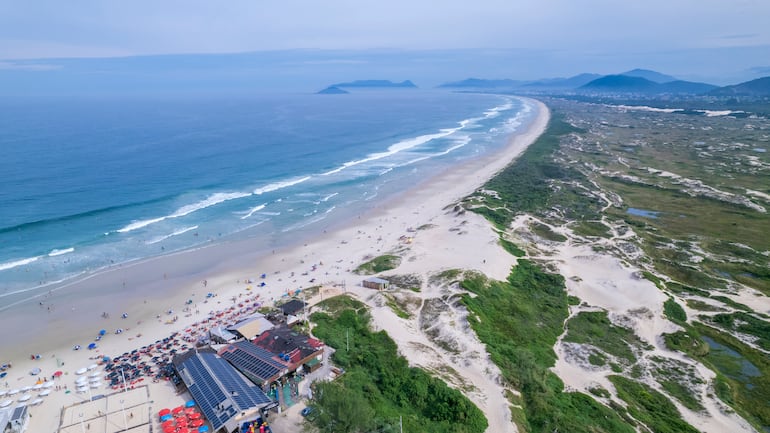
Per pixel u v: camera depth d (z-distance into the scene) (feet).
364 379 191.93
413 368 197.77
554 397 190.19
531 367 206.18
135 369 206.69
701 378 209.77
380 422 161.17
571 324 255.09
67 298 273.13
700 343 236.63
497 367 202.69
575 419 175.32
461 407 173.27
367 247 357.00
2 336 234.99
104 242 350.02
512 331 240.53
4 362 214.48
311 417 165.58
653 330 249.14
